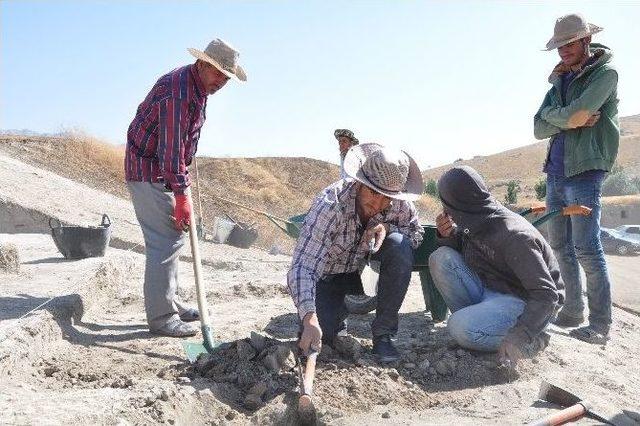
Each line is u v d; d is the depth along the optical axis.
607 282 5.45
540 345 4.65
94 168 22.23
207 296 6.56
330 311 4.33
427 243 5.15
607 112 5.21
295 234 6.54
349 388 3.81
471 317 4.40
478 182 4.38
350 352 4.31
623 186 53.72
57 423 2.88
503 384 4.13
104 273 6.44
